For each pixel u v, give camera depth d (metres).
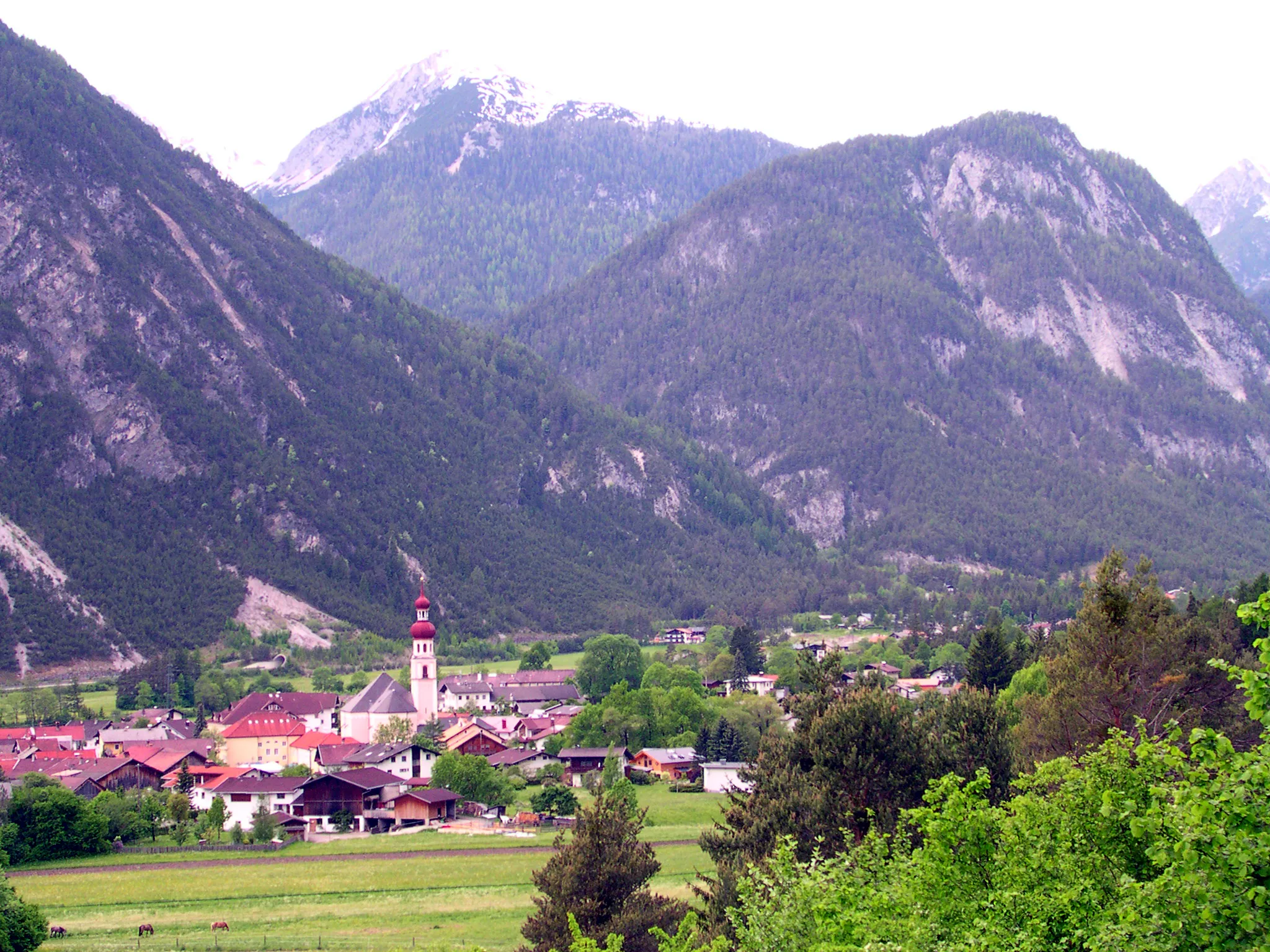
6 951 92.44
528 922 68.88
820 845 71.00
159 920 108.62
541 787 187.00
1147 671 85.75
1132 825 38.41
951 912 47.47
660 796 168.25
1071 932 43.53
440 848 139.50
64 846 139.38
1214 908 34.22
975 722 81.31
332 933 102.25
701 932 65.50
